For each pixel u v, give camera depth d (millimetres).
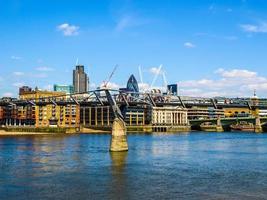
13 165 101938
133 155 126500
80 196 66438
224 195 66938
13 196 66250
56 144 185250
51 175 85875
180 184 75938
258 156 124750
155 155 126812
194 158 118188
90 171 91438
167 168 96250
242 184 75875
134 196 66438
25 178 82125
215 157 121188
